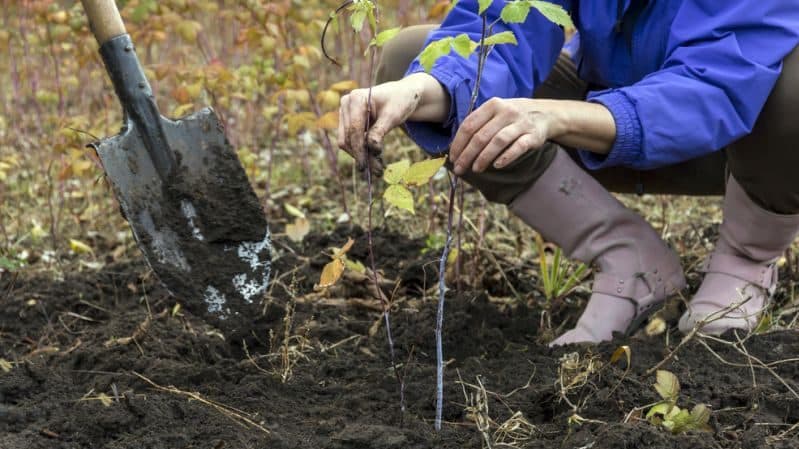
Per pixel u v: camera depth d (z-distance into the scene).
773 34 2.26
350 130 2.18
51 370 2.39
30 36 3.85
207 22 5.11
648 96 2.22
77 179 3.77
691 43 2.29
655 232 2.54
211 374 2.36
